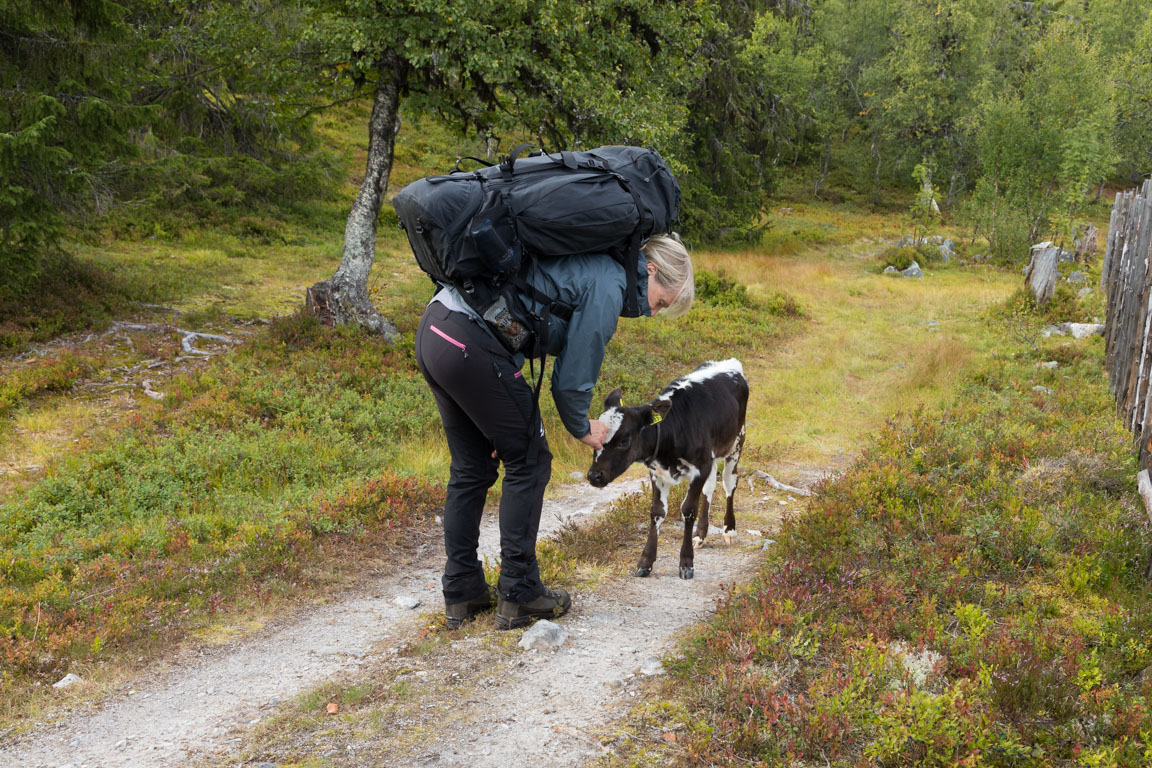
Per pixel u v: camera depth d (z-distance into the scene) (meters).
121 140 13.57
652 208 3.53
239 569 5.70
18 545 6.57
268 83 14.58
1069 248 31.50
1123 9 57.09
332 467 8.45
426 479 7.86
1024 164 35.28
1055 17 56.03
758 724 3.17
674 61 15.37
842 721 3.15
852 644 3.83
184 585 5.44
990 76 48.78
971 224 37.28
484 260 3.35
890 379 13.61
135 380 11.53
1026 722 3.25
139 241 21.64
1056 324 17.47
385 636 4.70
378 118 13.65
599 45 13.77
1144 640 3.92
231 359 11.91
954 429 7.97
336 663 4.34
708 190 31.39
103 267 17.22
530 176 3.48
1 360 11.66
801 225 40.94
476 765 3.14
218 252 21.19
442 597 5.38
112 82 13.65
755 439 10.19
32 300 13.68
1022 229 33.28
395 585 5.69
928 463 6.99
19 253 13.10
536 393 3.89
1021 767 3.00
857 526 5.51
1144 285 7.97
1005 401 9.91
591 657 4.06
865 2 54.78
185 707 3.88
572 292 3.54
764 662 3.74
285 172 27.16
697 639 4.12
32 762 3.38
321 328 13.16
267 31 14.45
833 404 12.17
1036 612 4.28
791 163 54.78
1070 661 3.51
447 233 3.39
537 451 4.14
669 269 3.74
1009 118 35.69
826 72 51.88
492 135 14.62
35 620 4.79
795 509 7.36
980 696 3.33
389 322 14.00
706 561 5.82
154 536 6.37
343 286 13.50
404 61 13.66
